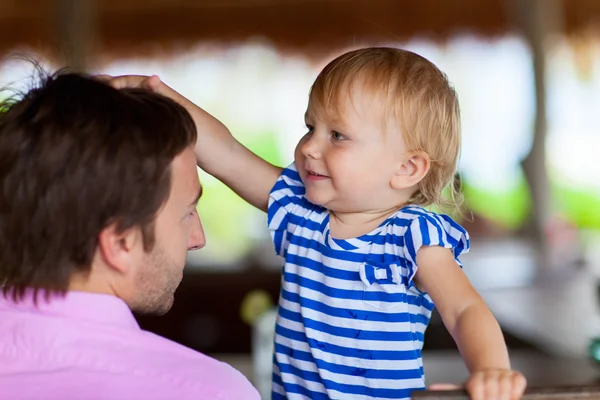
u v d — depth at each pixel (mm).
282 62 7832
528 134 6445
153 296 1015
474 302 1076
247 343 4395
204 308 4586
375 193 1209
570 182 7625
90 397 910
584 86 7445
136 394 925
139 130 933
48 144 906
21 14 7465
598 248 6289
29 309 953
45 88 958
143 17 7676
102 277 971
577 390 850
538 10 6469
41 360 928
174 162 973
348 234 1219
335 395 1191
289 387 1249
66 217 917
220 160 1330
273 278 4734
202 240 1112
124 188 921
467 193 7074
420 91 1217
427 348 3223
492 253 5820
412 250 1133
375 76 1202
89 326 944
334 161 1197
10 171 916
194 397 948
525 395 853
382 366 1171
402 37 7508
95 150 908
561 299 4242
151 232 961
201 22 7719
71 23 6645
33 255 931
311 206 1294
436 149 1242
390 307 1164
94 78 984
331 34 7652
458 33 7441
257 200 1361
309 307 1219
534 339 3277
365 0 7527
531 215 6273
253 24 7727
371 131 1194
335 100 1204
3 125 928
